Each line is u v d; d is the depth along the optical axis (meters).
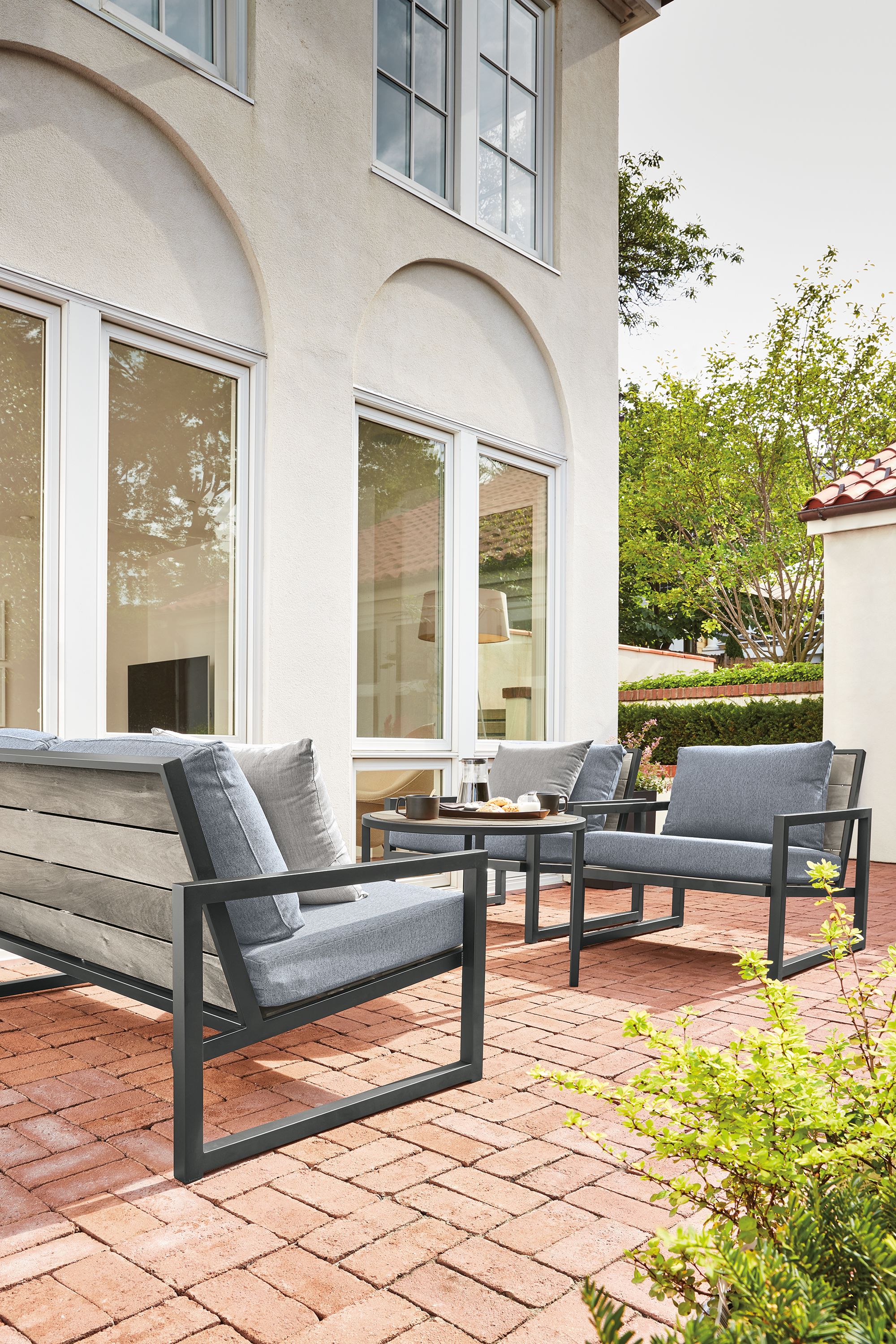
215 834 2.20
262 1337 1.50
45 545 4.01
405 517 5.64
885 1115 1.03
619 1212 1.93
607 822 5.28
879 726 8.35
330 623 4.99
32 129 3.91
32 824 2.57
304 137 4.95
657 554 18.59
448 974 3.95
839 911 1.37
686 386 17.91
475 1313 1.57
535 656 6.55
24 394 3.98
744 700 11.44
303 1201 1.96
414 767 5.64
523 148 6.56
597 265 7.00
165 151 4.38
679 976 3.91
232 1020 2.16
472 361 6.02
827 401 16.50
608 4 7.06
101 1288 1.63
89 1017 3.20
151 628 4.35
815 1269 0.84
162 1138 2.25
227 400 4.70
